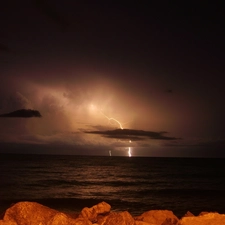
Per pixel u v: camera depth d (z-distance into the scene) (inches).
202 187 1939.0
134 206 1128.2
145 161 6392.7
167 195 1508.4
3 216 403.5
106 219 359.6
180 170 3624.5
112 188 1817.2
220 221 350.3
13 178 2187.5
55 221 340.8
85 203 1199.6
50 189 1679.4
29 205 390.9
